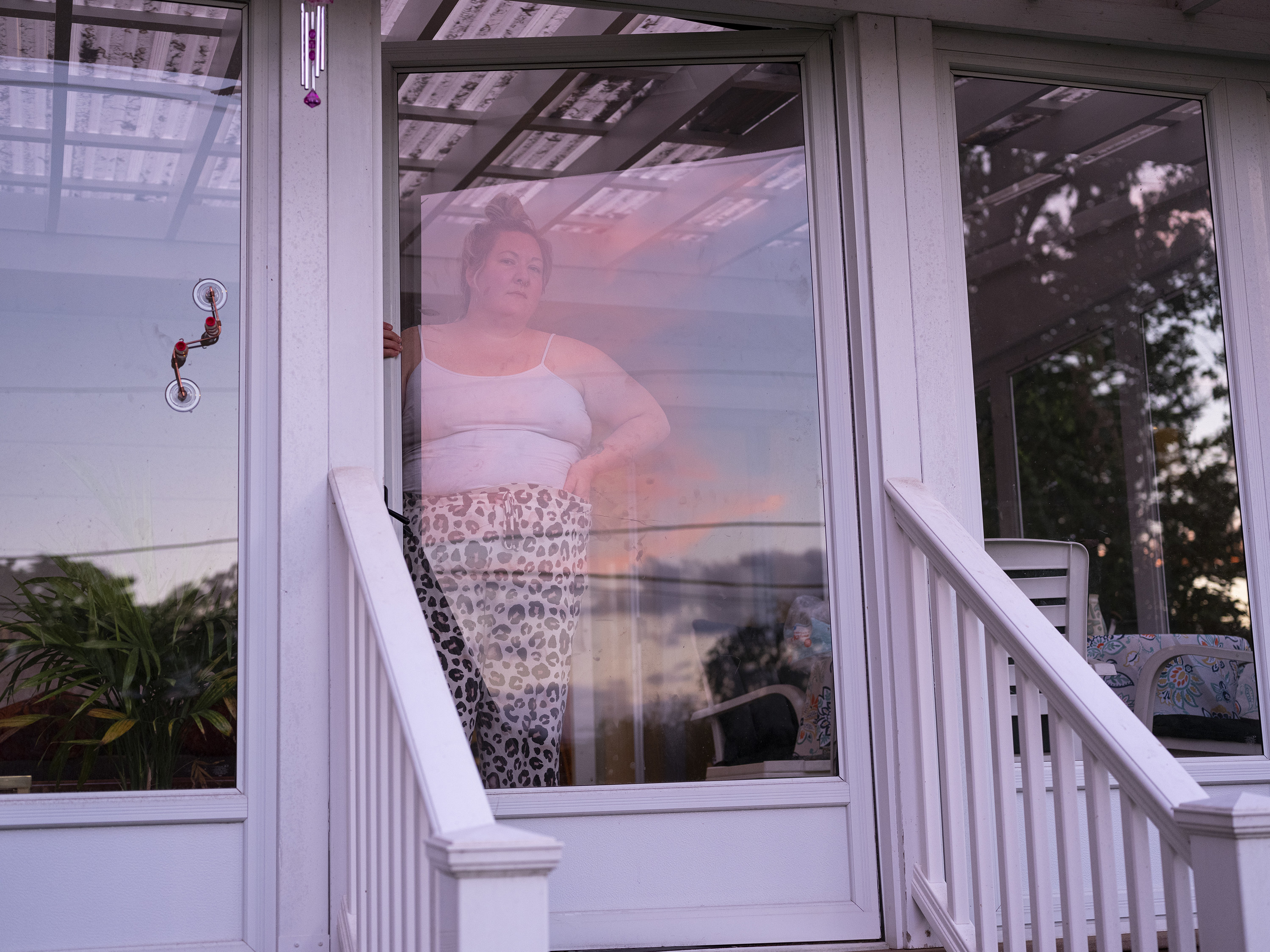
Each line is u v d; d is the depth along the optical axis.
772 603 2.58
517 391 2.60
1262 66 2.95
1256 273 2.88
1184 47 2.85
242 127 2.34
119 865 2.08
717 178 2.71
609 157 2.69
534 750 2.45
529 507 2.54
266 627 2.19
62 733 2.11
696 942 2.37
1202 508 2.77
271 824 2.14
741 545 2.59
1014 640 2.01
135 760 2.13
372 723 1.86
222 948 2.08
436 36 2.76
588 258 2.66
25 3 2.29
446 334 2.60
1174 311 2.84
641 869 2.40
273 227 2.31
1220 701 2.73
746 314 2.67
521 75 2.69
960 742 2.47
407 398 2.57
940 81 2.75
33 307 2.21
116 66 2.31
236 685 2.19
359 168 2.34
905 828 2.40
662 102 2.72
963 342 2.66
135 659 2.16
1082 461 2.72
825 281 2.66
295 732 2.14
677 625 2.54
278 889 2.10
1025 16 2.74
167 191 2.30
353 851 1.99
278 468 2.23
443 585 2.49
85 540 2.17
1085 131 2.85
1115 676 2.67
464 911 1.36
